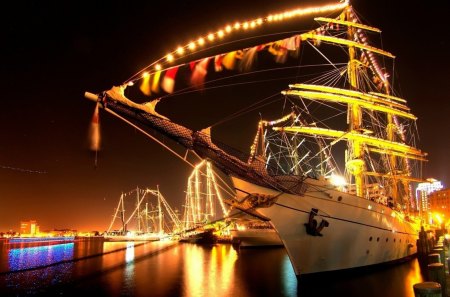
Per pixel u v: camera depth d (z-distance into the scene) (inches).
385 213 1238.3
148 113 713.6
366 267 1138.7
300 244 954.7
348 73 1653.5
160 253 2142.0
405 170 2203.5
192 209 3385.8
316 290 913.5
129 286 1024.9
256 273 1232.8
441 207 4566.9
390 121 2160.4
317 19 1576.0
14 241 5231.3
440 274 606.2
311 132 1569.9
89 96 655.1
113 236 4630.9
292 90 1531.7
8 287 1078.4
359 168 1488.7
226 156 852.6
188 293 906.1
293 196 943.0
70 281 1145.4
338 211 1019.9
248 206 913.5
